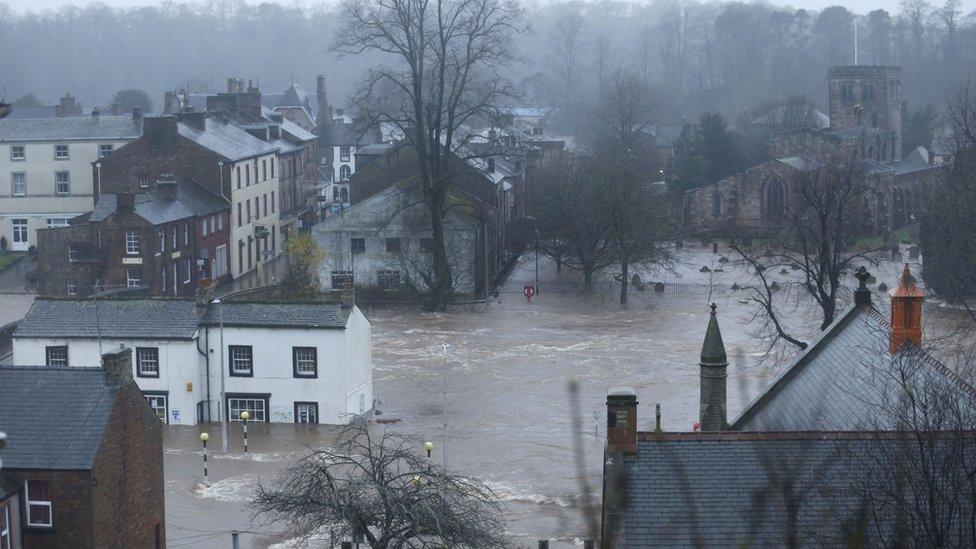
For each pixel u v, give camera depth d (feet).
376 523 149.28
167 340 248.93
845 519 101.50
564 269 473.67
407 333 343.46
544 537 174.19
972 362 193.36
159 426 166.71
